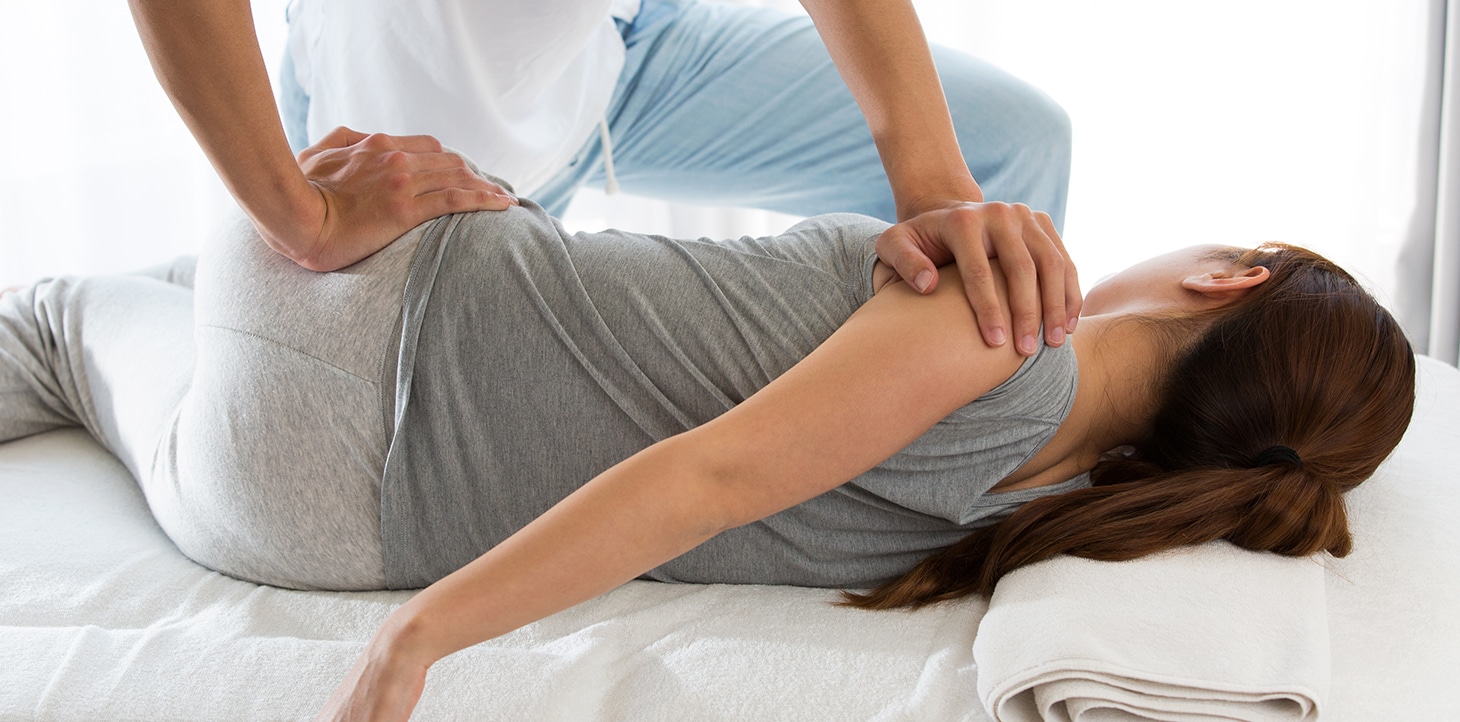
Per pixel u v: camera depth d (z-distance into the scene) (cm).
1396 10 216
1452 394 120
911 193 89
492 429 86
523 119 141
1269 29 224
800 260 87
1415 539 89
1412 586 83
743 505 69
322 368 86
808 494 71
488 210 92
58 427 126
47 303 122
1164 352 88
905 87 93
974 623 82
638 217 233
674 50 150
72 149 205
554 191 161
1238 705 67
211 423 90
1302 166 229
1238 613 72
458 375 85
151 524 107
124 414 110
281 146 84
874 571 91
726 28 151
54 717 72
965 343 74
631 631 83
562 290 86
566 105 145
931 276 76
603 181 166
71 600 88
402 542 88
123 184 208
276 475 87
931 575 87
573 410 85
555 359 85
